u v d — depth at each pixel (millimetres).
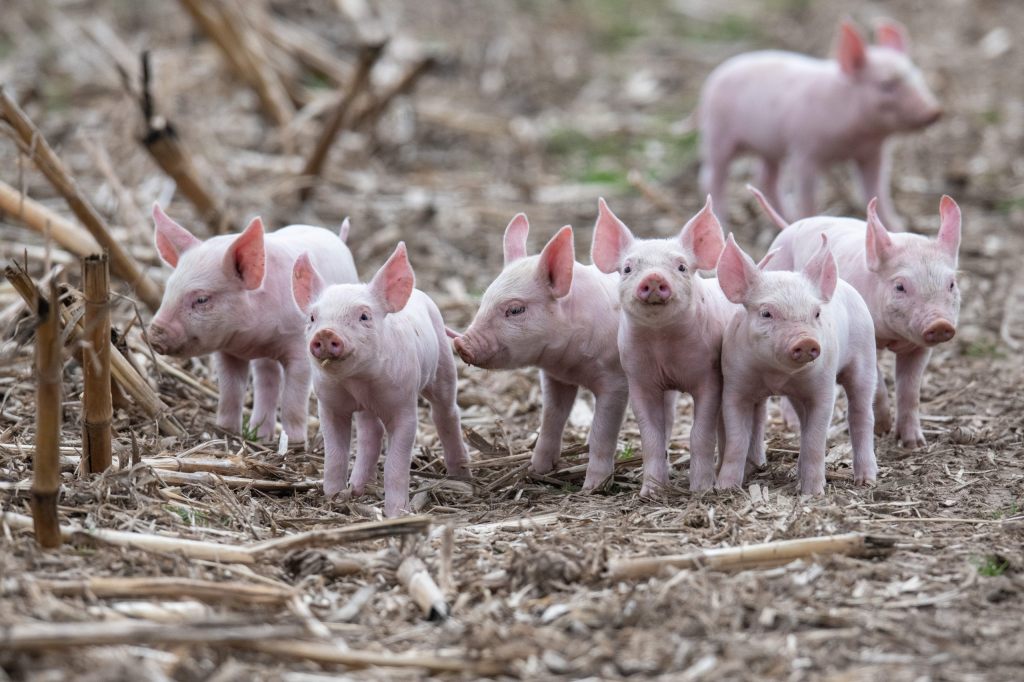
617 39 52594
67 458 16969
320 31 45250
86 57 42031
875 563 14188
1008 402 21062
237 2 39031
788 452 19016
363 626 12969
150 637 11328
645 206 33688
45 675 11250
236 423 19484
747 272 16062
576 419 21141
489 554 14703
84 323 16281
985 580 13727
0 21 45125
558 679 11859
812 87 29422
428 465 18781
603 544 14484
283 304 18703
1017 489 17031
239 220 29969
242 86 40281
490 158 38281
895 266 18250
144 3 47625
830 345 16281
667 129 41250
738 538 14773
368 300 16062
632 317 16266
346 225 20328
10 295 23297
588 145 39938
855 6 56688
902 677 11836
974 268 28109
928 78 44500
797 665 12039
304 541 14367
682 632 12602
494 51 48344
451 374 18031
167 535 14758
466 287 27688
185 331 18125
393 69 42562
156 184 31359
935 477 17500
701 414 16969
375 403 16484
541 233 31328
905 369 19156
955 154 37406
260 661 12031
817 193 30266
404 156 37688
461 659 12133
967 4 56062
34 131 20734
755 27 54438
